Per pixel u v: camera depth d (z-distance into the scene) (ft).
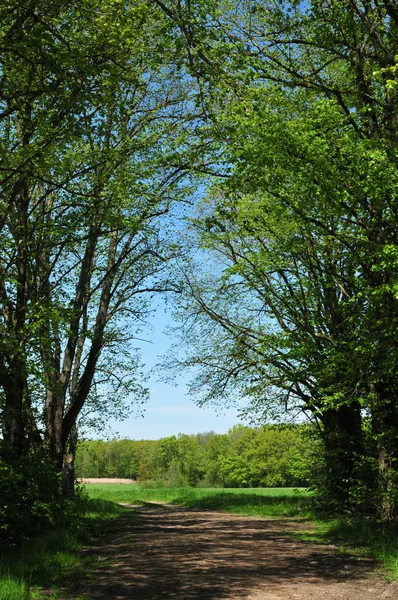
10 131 46.75
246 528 62.54
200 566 35.94
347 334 56.70
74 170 45.65
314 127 44.73
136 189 51.88
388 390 52.95
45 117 38.47
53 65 33.30
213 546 46.06
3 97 34.76
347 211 45.85
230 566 36.06
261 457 341.62
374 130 47.62
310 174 42.75
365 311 50.70
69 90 37.14
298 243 55.42
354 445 68.49
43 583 29.66
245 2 51.96
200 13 41.42
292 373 70.90
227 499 112.37
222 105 47.24
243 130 44.98
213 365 87.66
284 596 27.07
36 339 47.09
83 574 32.68
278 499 106.32
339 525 56.44
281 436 339.77
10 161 38.37
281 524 66.74
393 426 53.16
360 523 54.13
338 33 46.37
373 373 49.60
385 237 44.37
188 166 58.34
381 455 54.24
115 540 50.29
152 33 44.98
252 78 45.32
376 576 32.63
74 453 85.51
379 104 46.47
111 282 68.08
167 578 31.73
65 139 38.68
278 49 51.67
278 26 49.14
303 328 65.77
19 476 42.60
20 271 50.06
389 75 43.01
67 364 64.59
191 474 361.51
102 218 47.88
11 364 45.16
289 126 43.06
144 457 447.42
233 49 45.73
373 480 59.52
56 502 49.11
